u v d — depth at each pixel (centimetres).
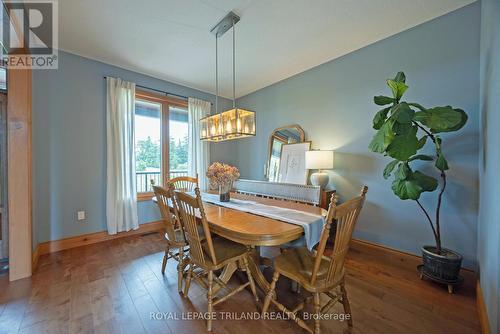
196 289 195
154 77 364
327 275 132
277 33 247
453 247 211
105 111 312
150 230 357
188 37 253
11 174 204
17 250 206
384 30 242
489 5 154
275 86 391
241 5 202
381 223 261
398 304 173
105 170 313
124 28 234
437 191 220
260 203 234
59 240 277
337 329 148
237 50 284
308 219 170
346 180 293
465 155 204
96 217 306
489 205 146
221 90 429
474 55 200
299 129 351
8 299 177
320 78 323
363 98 276
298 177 342
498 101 128
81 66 292
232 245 185
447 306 170
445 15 215
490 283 137
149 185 367
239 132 228
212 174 242
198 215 188
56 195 274
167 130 383
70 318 157
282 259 161
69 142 284
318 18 222
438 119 162
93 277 212
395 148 175
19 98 207
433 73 223
